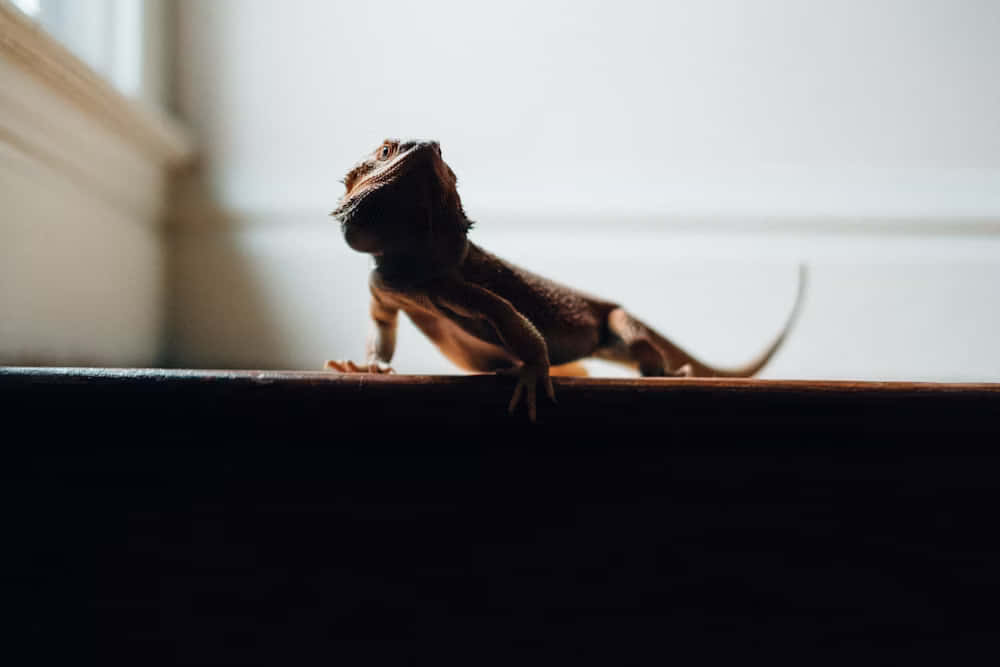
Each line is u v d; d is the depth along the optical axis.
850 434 0.53
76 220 0.76
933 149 0.97
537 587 0.53
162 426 0.53
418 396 0.53
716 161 0.98
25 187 0.70
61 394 0.53
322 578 0.53
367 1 0.98
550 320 0.62
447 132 0.98
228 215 0.94
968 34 0.97
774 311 0.95
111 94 0.76
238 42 0.97
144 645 0.53
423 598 0.53
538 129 0.98
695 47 0.99
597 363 0.90
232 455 0.53
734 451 0.53
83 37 0.85
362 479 0.53
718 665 0.53
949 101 0.97
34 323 0.71
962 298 0.94
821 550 0.53
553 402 0.53
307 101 0.97
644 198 0.97
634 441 0.53
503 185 0.97
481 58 0.99
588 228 0.97
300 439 0.53
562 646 0.53
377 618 0.53
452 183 0.57
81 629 0.53
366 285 0.94
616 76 0.99
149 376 0.53
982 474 0.53
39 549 0.53
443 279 0.56
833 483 0.53
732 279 0.96
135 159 0.84
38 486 0.53
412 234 0.55
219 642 0.53
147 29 0.91
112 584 0.53
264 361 0.93
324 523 0.53
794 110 0.98
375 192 0.54
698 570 0.53
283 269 0.94
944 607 0.53
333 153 0.96
